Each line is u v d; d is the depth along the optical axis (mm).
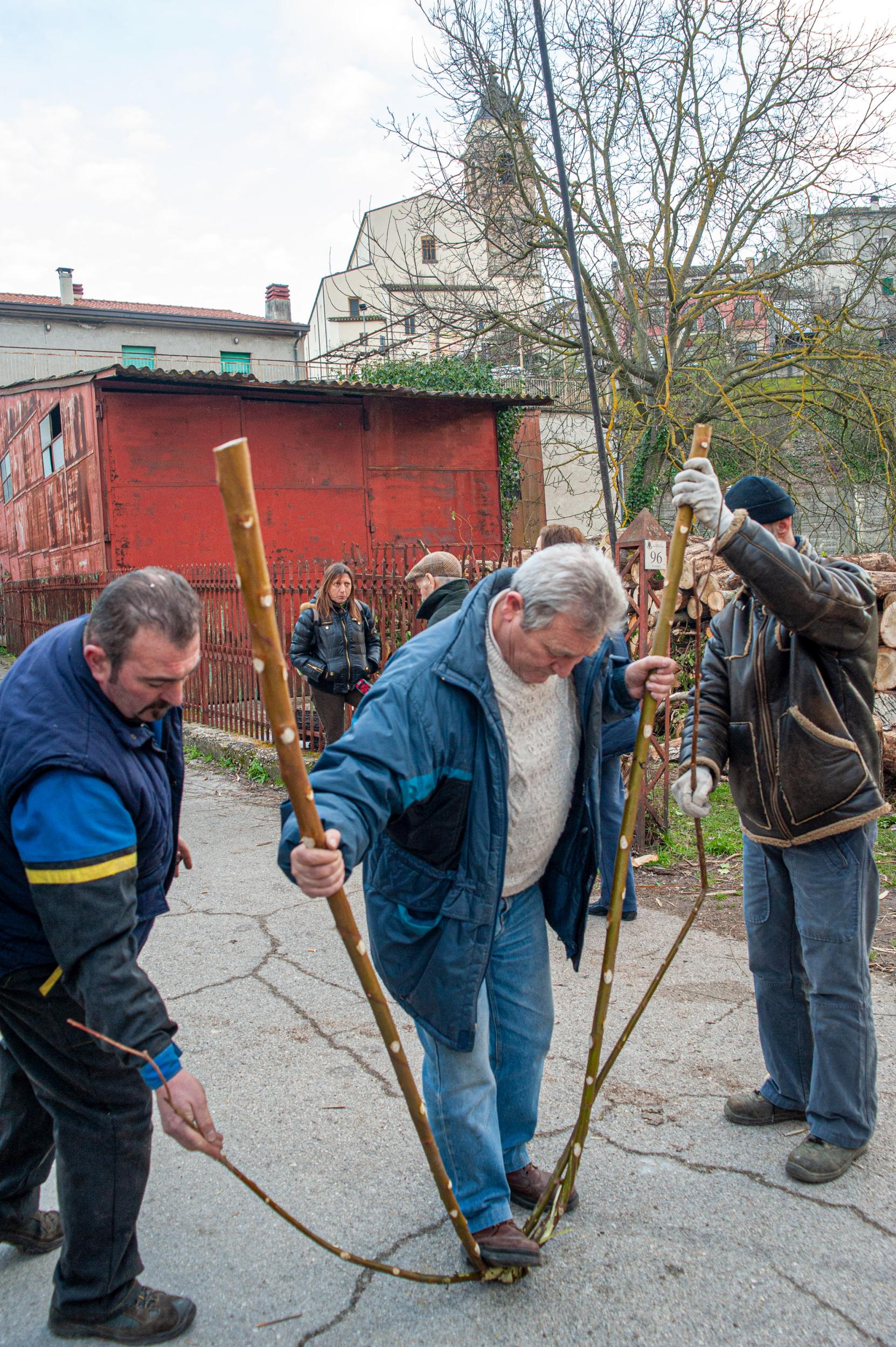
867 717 2465
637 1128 2721
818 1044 2479
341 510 13688
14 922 1792
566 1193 2078
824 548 15281
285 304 36656
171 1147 2730
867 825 2469
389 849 2072
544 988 2309
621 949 4031
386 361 17859
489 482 14695
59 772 1682
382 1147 2668
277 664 1408
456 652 1990
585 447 18266
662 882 4930
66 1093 1884
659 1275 2135
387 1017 1680
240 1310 2066
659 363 13984
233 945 4203
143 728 1852
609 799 4258
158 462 12477
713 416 14125
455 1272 2164
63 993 1830
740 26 12289
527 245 13805
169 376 11844
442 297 15438
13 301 30438
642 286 13969
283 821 1824
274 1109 2863
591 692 2135
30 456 17875
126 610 1682
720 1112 2793
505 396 14227
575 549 1931
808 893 2486
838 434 13875
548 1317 2025
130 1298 2000
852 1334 1952
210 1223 2365
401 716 1923
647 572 5141
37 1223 2279
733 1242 2236
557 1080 2984
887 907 4535
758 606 2572
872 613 2445
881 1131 2672
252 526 1306
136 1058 1627
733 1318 2004
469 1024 2064
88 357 30438
